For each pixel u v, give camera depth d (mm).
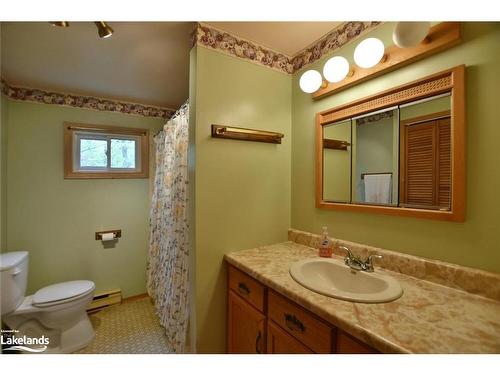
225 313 1441
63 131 2246
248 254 1416
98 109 2402
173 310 1719
